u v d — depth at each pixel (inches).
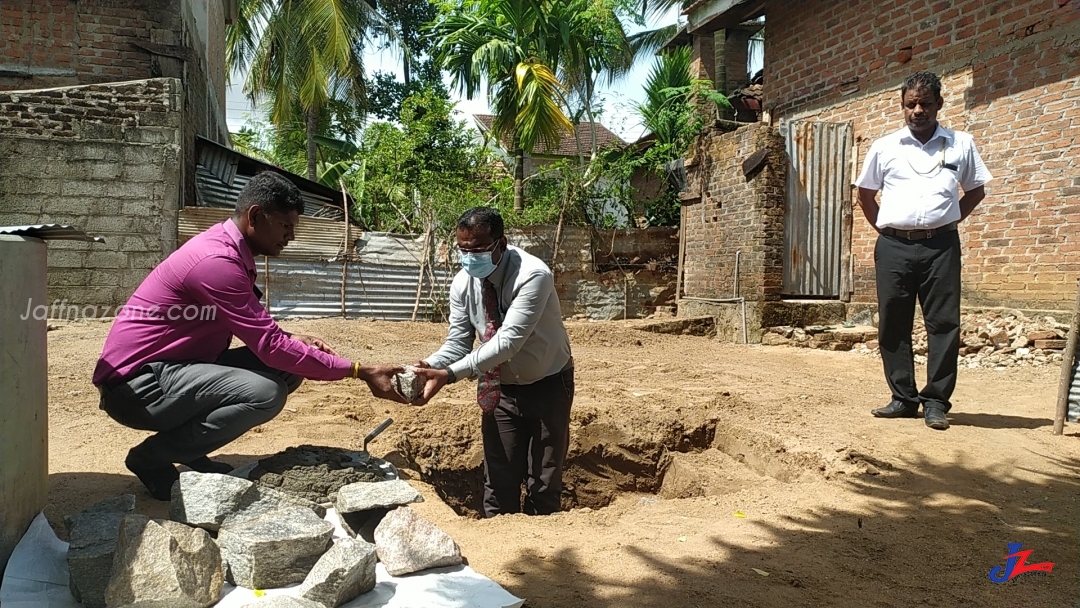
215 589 91.7
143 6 411.8
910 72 382.0
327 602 88.7
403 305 455.2
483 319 150.9
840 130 418.9
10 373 94.3
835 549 116.0
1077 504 138.4
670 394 237.5
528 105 509.7
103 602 90.0
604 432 209.3
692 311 468.4
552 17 550.9
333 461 129.2
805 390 246.5
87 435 160.9
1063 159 311.7
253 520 103.0
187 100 429.7
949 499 140.9
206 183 466.6
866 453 166.6
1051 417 204.7
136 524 92.7
